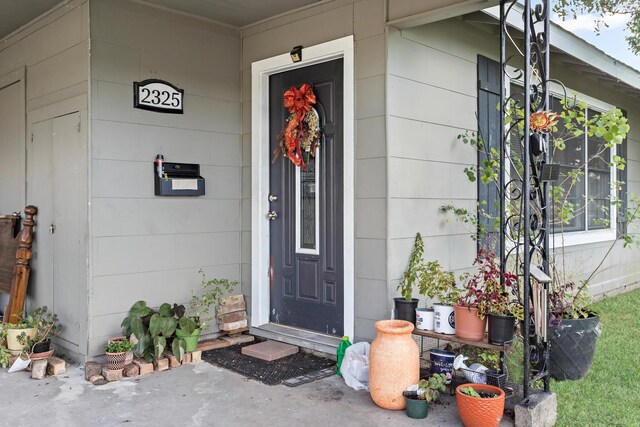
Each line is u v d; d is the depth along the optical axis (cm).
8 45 473
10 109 473
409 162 371
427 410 288
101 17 368
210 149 432
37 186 429
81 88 370
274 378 346
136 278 387
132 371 350
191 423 278
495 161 400
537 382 306
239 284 453
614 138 364
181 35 412
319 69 404
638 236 761
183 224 414
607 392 329
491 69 465
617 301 632
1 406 301
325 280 404
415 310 331
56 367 354
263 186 439
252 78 441
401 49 365
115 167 376
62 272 393
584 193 640
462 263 423
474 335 300
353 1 370
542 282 279
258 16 421
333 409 296
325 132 401
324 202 403
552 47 490
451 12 326
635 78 675
